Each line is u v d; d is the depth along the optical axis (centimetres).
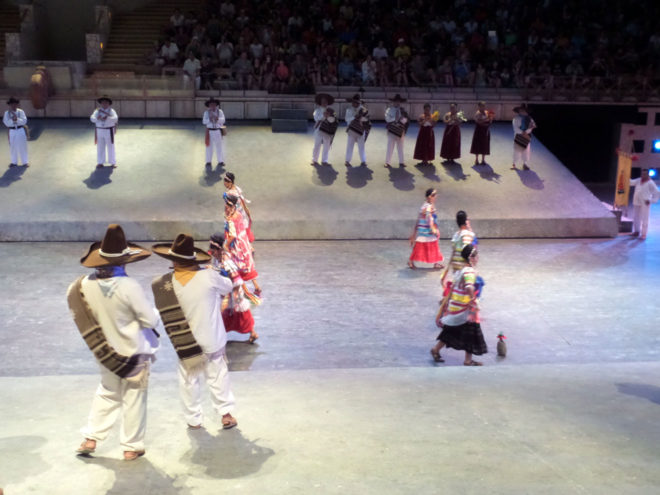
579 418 640
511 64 2316
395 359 967
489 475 515
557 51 2356
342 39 2378
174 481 507
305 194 1689
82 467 528
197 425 602
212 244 960
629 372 811
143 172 1758
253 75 2188
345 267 1383
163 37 2394
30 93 2042
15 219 1531
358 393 712
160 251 578
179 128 2034
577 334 1063
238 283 977
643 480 509
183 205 1623
